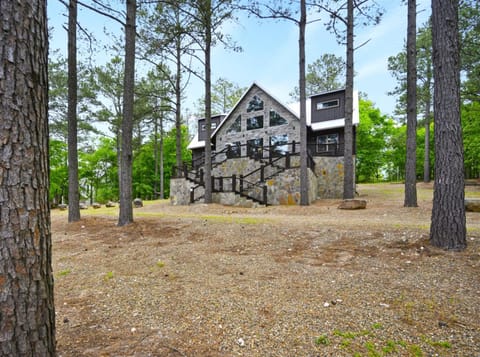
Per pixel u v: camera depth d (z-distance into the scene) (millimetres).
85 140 20500
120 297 2812
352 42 10352
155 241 5398
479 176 25203
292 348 1859
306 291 2828
